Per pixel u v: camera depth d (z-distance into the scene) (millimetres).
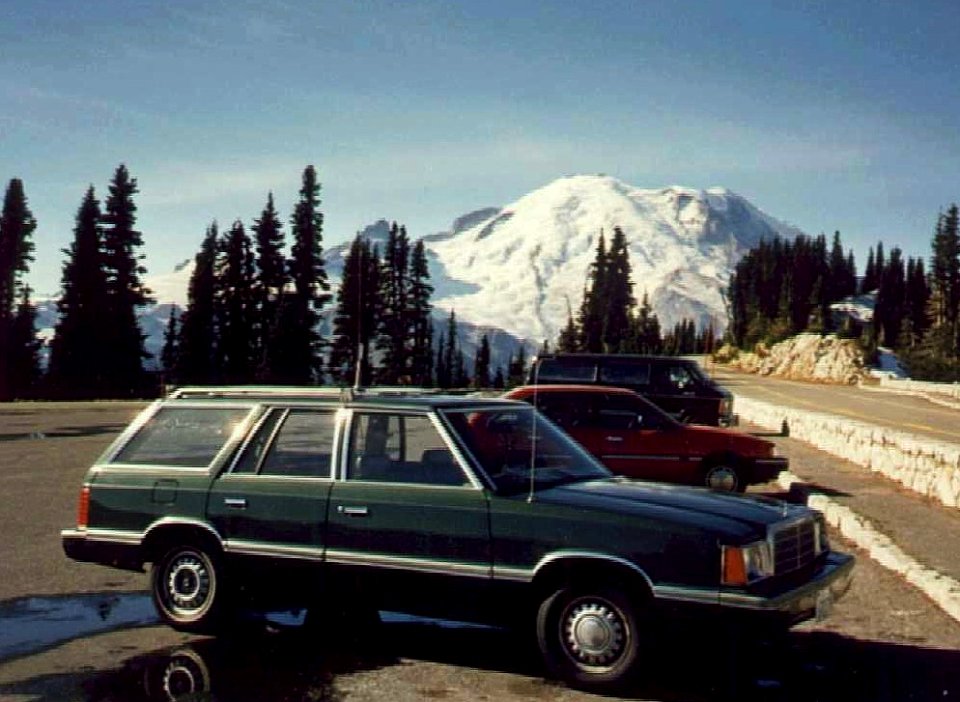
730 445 13992
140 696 5543
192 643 6719
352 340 76562
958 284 135125
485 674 6066
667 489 6520
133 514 7031
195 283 73625
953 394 54719
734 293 177250
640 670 5648
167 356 86000
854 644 6773
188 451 7102
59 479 15102
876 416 36250
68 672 6016
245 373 73500
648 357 20797
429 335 93875
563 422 14203
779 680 5961
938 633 7090
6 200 73000
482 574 5961
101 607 7723
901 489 14555
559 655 5812
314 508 6500
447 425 6359
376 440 6594
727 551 5488
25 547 9961
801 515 6188
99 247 64625
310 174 75500
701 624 5492
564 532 5781
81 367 62625
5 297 71875
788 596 5504
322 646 6680
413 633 7047
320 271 76188
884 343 146875
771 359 101188
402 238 92625
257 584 6734
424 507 6176
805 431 24047
